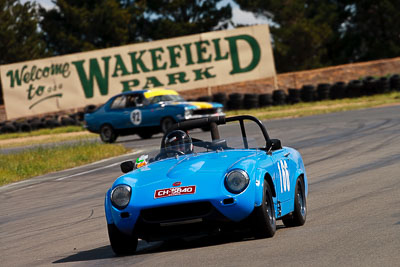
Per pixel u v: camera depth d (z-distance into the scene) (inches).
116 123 3270.2
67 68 4982.8
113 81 4955.7
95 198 1510.8
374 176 1384.1
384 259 635.5
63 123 4741.6
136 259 787.4
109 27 7593.5
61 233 1092.5
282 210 874.8
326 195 1208.8
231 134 1021.8
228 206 767.7
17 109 5007.4
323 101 4537.4
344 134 2413.9
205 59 4933.6
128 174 874.1
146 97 3233.3
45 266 810.2
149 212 786.2
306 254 693.9
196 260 722.8
